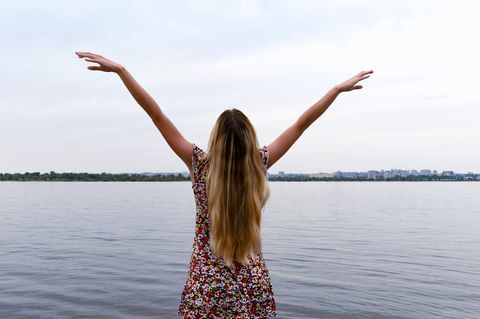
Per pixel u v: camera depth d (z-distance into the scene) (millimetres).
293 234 16844
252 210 2408
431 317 6273
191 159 2537
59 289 7766
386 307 6750
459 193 81062
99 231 17328
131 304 6895
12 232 16922
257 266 2430
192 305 2371
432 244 14195
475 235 16922
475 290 7824
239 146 2424
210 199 2430
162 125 2570
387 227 19984
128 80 2533
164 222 21516
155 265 10094
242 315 2346
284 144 2633
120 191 80250
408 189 109875
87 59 2488
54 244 13555
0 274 8992
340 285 8164
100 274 9031
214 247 2385
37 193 67000
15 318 6148
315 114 2674
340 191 92312
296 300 7117
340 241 14750
